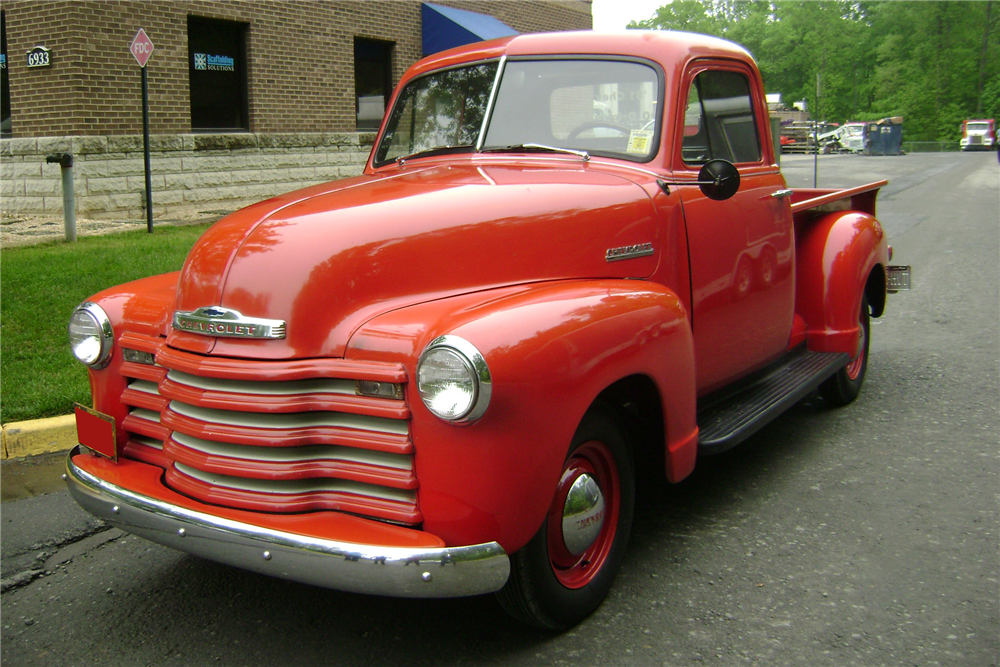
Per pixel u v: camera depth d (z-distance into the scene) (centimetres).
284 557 229
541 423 237
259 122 1295
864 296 521
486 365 221
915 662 260
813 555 330
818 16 8475
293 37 1319
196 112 1243
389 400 235
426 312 248
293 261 248
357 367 236
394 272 257
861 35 9069
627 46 360
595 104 358
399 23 1480
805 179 2403
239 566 239
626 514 300
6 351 548
